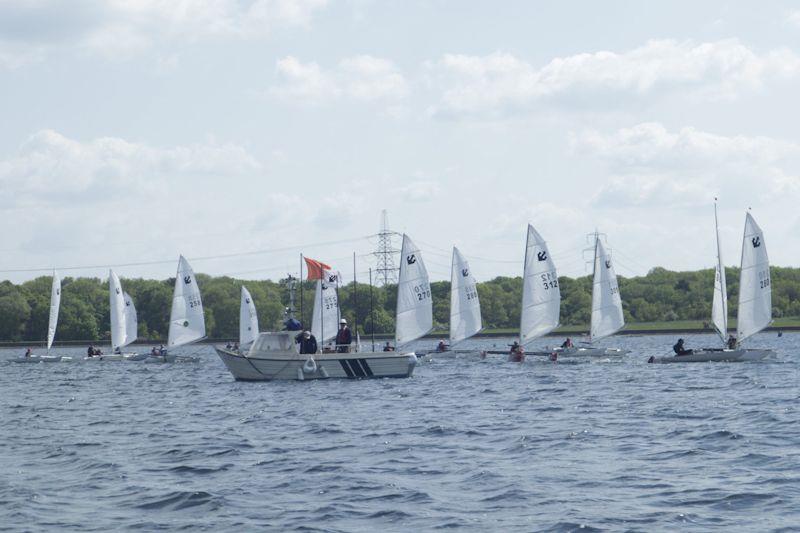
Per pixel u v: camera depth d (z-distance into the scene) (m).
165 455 64.06
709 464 56.00
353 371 126.38
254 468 57.97
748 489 48.56
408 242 156.62
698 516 43.72
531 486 50.75
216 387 125.50
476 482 52.19
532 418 81.38
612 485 50.69
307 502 48.06
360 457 61.31
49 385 145.38
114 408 101.88
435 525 43.19
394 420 81.12
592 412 85.38
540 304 166.75
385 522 43.91
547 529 42.09
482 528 42.53
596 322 176.38
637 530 41.66
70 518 45.53
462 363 173.50
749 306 152.12
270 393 111.00
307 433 73.69
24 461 62.69
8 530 43.25
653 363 159.00
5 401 114.94
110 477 55.78
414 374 143.12
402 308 156.12
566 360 171.88
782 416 77.44
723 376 127.44
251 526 43.53
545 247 166.75
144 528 43.53
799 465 54.41
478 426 75.94
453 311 180.75
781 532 40.72
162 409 98.62
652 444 64.06
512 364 167.38
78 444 70.38
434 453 62.31
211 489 51.59
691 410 84.62
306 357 124.56
